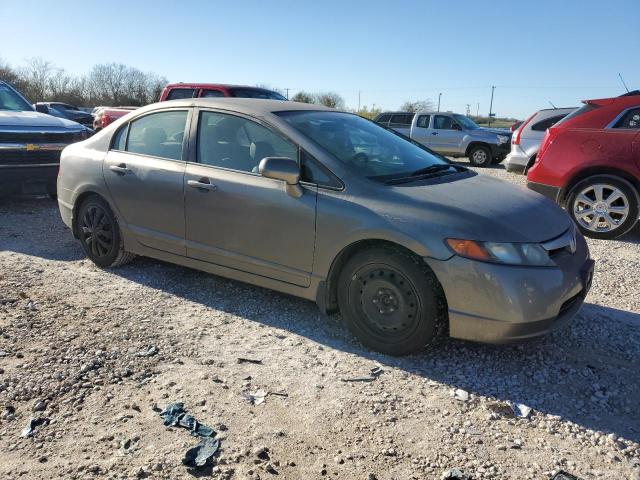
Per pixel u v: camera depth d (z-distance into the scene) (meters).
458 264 3.21
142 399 3.02
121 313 4.12
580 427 2.88
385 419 2.90
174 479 2.43
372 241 3.54
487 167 17.50
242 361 3.47
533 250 3.28
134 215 4.68
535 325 3.24
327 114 4.46
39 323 3.89
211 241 4.23
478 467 2.56
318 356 3.56
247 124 4.12
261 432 2.77
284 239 3.83
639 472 2.55
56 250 5.73
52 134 7.75
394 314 3.46
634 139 6.42
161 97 11.61
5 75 56.59
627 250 6.24
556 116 9.82
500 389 3.22
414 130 18.55
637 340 3.88
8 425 2.77
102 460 2.53
